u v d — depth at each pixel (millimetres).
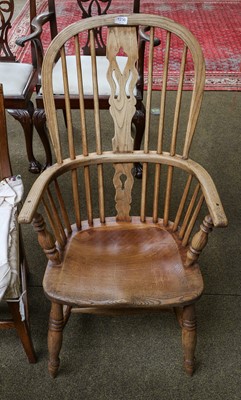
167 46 1085
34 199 1013
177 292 1035
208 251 1700
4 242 1062
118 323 1436
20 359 1329
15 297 1055
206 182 1078
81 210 1903
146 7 4363
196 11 4293
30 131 1957
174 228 1256
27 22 3918
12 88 1843
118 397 1237
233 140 2387
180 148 2316
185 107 2676
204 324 1436
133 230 1262
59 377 1282
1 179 1225
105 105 1833
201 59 1072
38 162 2125
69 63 1977
